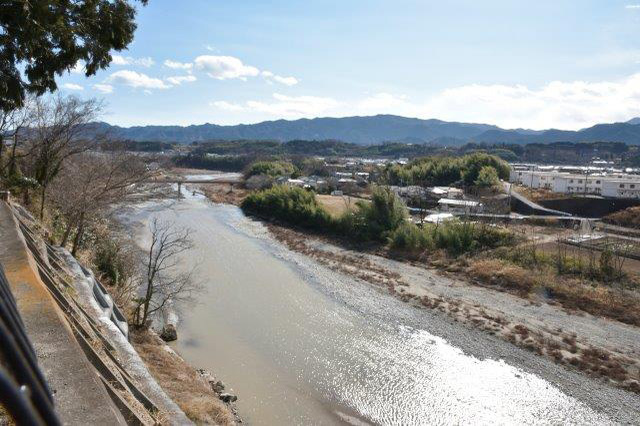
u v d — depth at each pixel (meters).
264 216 65.50
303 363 21.78
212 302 29.22
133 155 29.45
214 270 36.44
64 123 26.50
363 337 25.11
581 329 26.56
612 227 57.19
